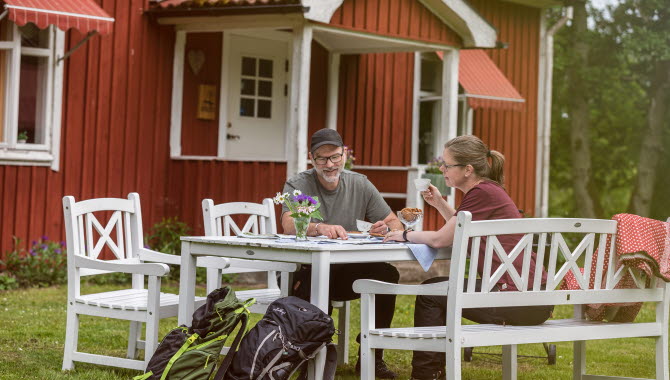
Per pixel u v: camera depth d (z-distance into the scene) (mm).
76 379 5395
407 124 13922
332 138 5734
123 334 7098
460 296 4496
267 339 4590
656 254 4949
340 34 10852
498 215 5059
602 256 4973
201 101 11922
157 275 5273
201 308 4883
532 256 5262
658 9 21125
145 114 11305
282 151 13031
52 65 10289
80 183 10672
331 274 5918
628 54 20844
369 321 4805
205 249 5152
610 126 25203
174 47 11594
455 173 5270
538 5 15688
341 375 5949
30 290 9500
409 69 13930
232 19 10852
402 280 11812
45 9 9148
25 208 10141
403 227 6078
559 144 25438
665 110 22000
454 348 4465
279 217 11070
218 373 4582
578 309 5332
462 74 13914
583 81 21688
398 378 5949
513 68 15445
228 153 12375
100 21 9562
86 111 10711
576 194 21875
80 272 5684
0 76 9867
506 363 5430
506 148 15406
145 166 11328
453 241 4559
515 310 4914
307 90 10289
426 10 11508
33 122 10234
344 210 6008
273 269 5867
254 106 12672
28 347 6434
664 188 22688
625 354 7363
